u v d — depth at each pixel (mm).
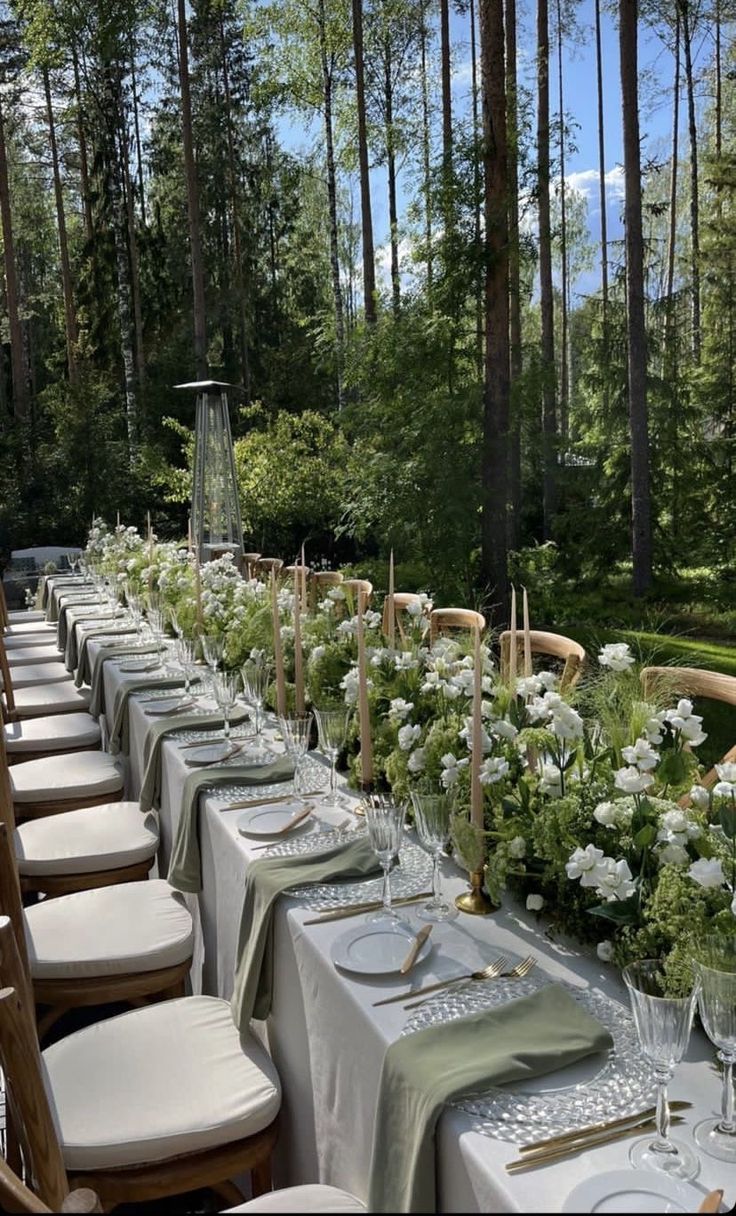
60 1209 1178
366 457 9805
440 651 2219
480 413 9047
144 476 14422
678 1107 1075
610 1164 981
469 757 1731
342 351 10016
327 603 3086
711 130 20422
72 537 13961
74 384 14664
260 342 21547
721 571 10430
